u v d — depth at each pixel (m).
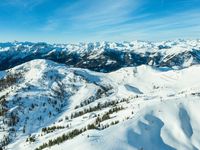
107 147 189.12
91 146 190.38
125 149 189.12
